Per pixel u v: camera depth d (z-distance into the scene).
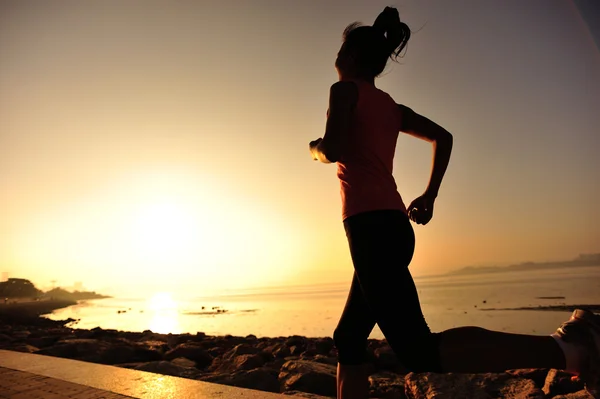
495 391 2.88
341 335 1.69
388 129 1.63
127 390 2.66
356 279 1.68
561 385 2.96
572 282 88.12
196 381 2.82
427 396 2.94
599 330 1.28
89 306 141.38
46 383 2.96
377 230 1.44
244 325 34.88
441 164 1.79
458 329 1.38
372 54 1.68
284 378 4.38
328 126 1.49
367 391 1.69
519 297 57.47
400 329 1.38
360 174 1.52
